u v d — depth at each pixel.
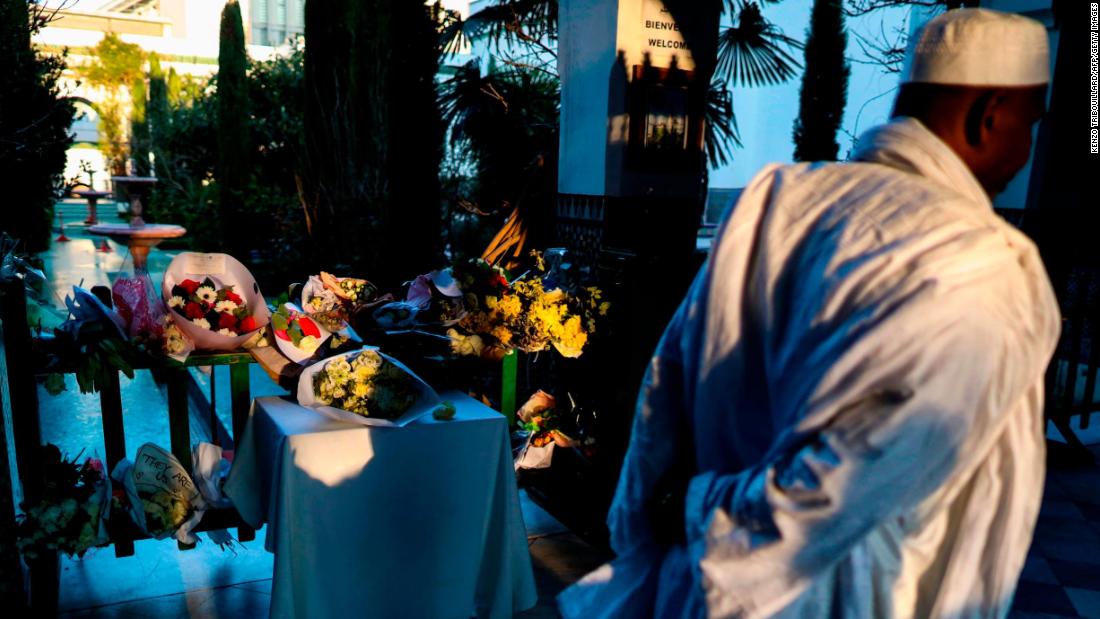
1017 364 0.78
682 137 4.92
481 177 8.09
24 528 2.23
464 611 2.47
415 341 2.76
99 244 14.20
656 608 1.00
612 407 2.94
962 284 0.77
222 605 2.57
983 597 0.86
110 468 2.45
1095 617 2.64
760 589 0.83
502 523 2.48
